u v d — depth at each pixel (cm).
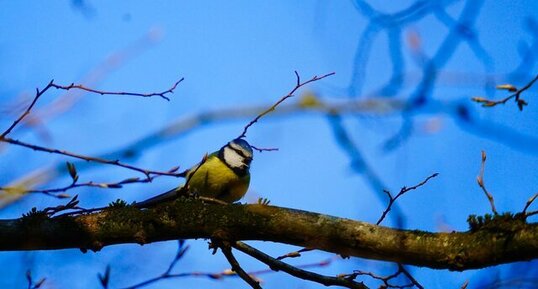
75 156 649
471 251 635
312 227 696
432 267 660
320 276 726
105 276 777
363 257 690
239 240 718
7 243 704
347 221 695
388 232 677
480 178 660
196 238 729
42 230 708
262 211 712
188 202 730
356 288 719
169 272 787
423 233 667
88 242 719
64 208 710
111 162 662
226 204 729
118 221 721
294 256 739
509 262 627
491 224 640
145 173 682
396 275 704
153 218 720
